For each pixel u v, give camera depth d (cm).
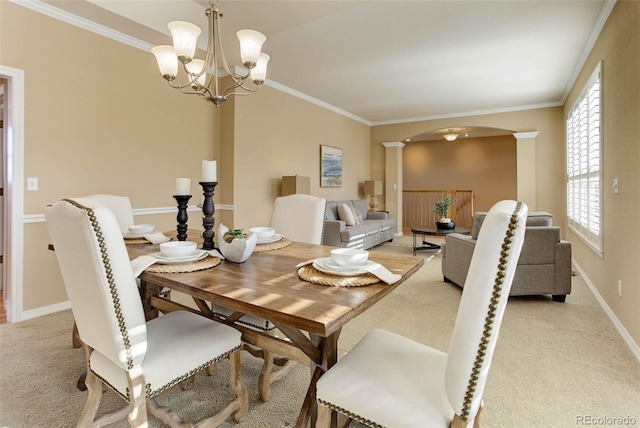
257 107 467
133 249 193
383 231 638
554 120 596
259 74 225
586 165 395
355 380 111
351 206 642
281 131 511
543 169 604
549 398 175
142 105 353
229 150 434
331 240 520
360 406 104
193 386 186
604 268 308
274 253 186
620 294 258
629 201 240
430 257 537
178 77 389
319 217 238
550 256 317
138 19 305
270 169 490
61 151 292
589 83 371
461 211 930
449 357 93
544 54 392
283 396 178
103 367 128
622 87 257
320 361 138
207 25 310
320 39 355
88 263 108
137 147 349
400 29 333
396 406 100
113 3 289
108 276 108
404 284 384
